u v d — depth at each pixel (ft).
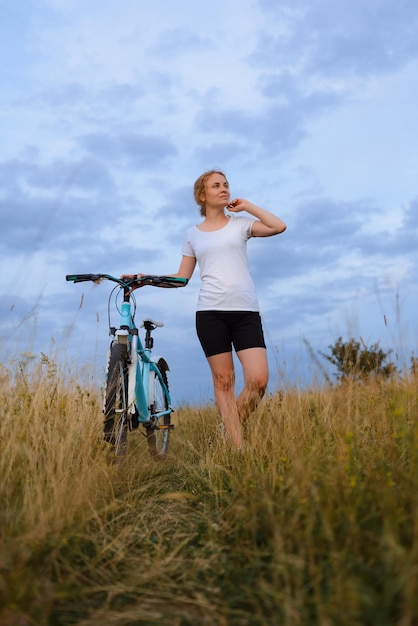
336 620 6.06
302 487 9.02
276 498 9.43
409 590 5.91
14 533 8.67
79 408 15.52
